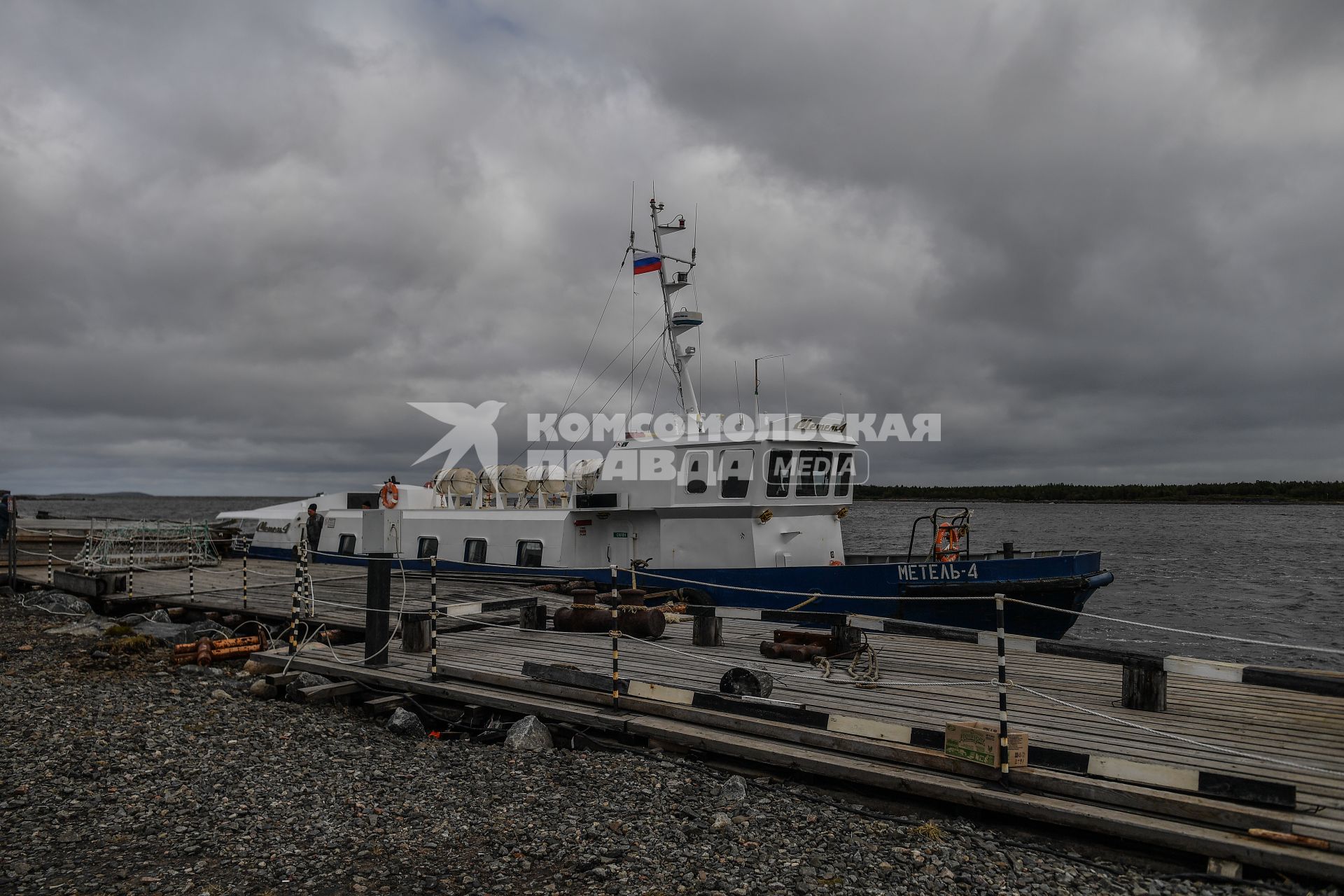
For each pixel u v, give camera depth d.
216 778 9.20
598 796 8.46
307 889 6.59
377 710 11.55
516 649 13.18
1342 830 6.20
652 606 16.19
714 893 6.40
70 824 7.95
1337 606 30.81
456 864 7.00
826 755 8.43
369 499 25.06
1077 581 14.45
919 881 6.55
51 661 15.93
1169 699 9.70
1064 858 6.91
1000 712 7.52
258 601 18.48
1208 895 6.20
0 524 30.12
